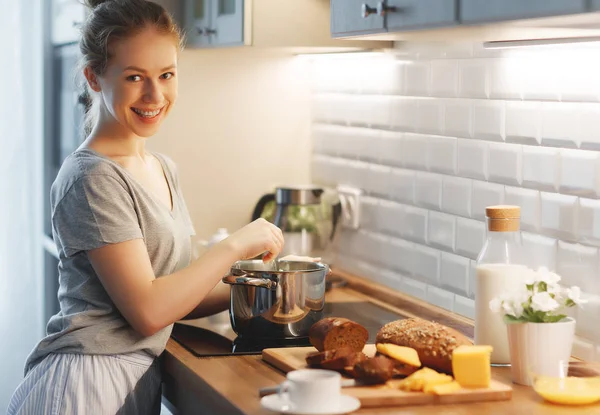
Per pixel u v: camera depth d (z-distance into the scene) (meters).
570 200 1.83
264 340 1.99
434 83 2.27
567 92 1.82
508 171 2.01
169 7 2.69
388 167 2.51
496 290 1.74
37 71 3.33
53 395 1.82
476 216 2.14
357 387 1.55
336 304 2.42
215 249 1.87
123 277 1.80
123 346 1.87
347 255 2.77
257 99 2.84
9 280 3.42
